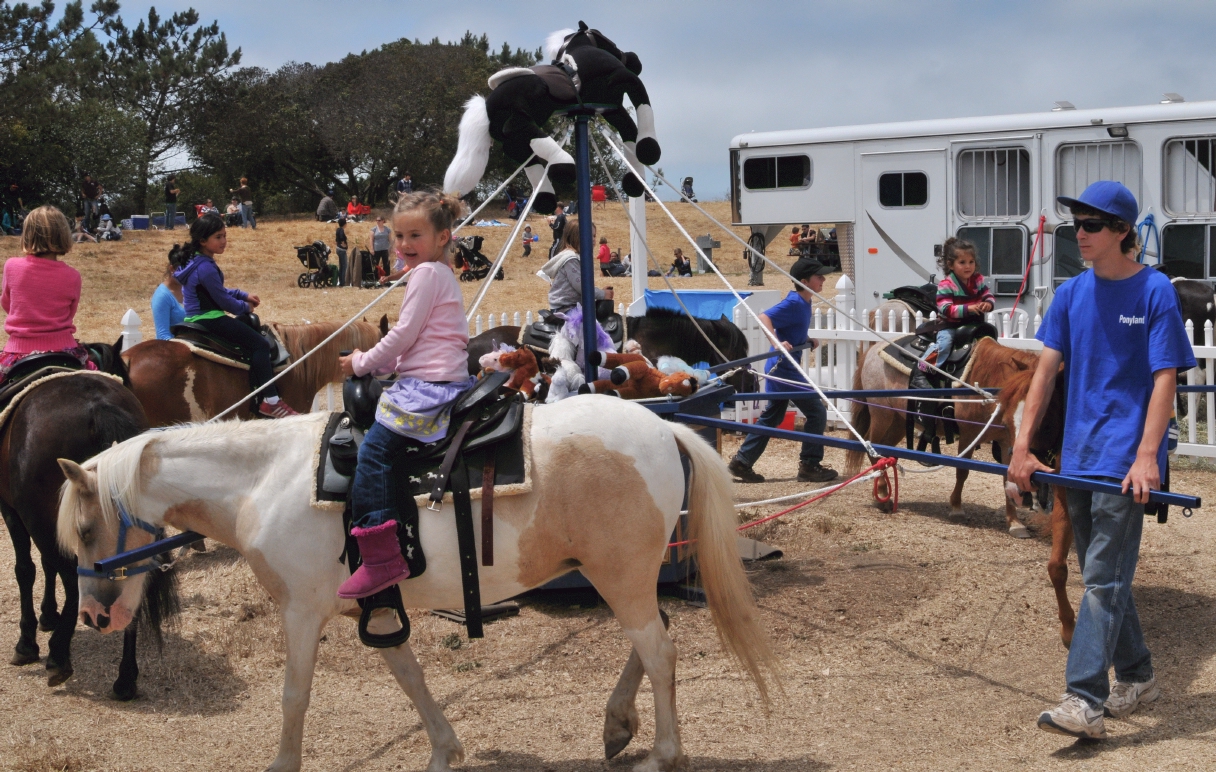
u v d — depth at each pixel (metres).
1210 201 11.46
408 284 3.88
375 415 3.88
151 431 4.14
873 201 13.73
